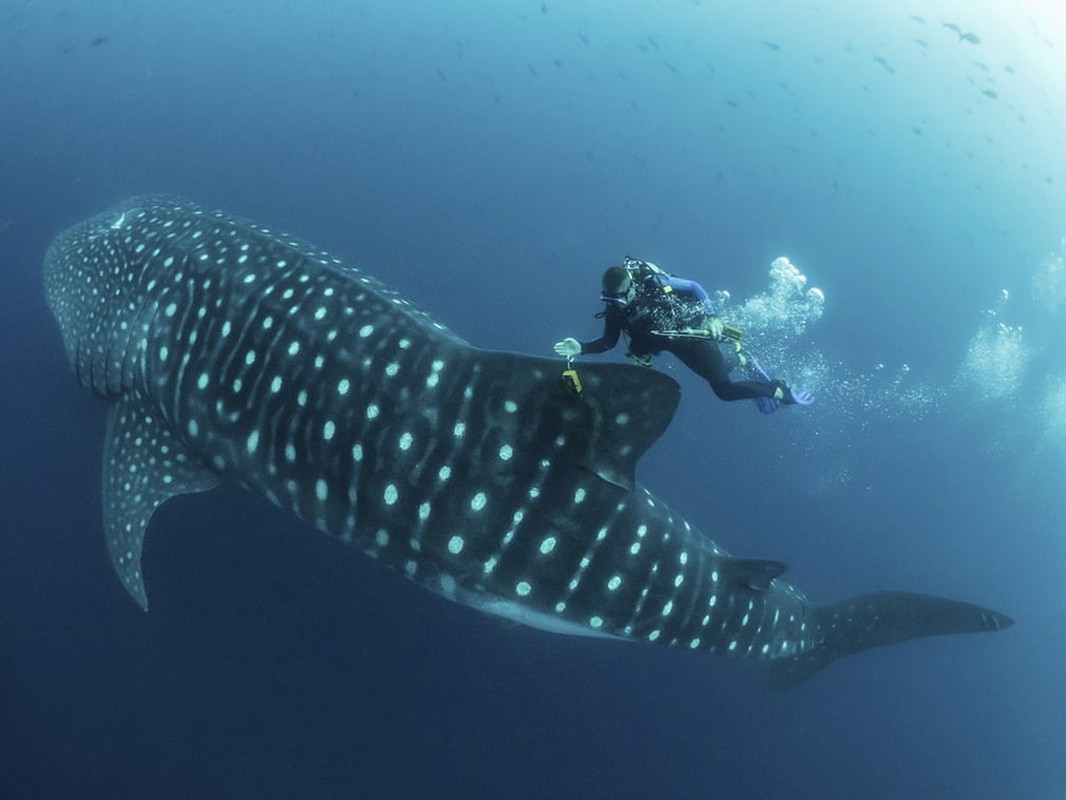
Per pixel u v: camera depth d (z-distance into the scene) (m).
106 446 5.55
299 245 5.80
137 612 6.41
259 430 4.69
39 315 7.49
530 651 6.87
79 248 6.20
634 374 3.74
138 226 5.78
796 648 5.59
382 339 4.43
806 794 7.09
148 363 5.15
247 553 6.57
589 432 4.02
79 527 6.63
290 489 4.70
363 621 6.57
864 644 6.23
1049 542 8.50
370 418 4.34
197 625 6.41
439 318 8.55
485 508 4.21
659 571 4.39
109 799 5.98
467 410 4.20
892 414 8.99
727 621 4.79
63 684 6.27
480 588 4.42
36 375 7.16
